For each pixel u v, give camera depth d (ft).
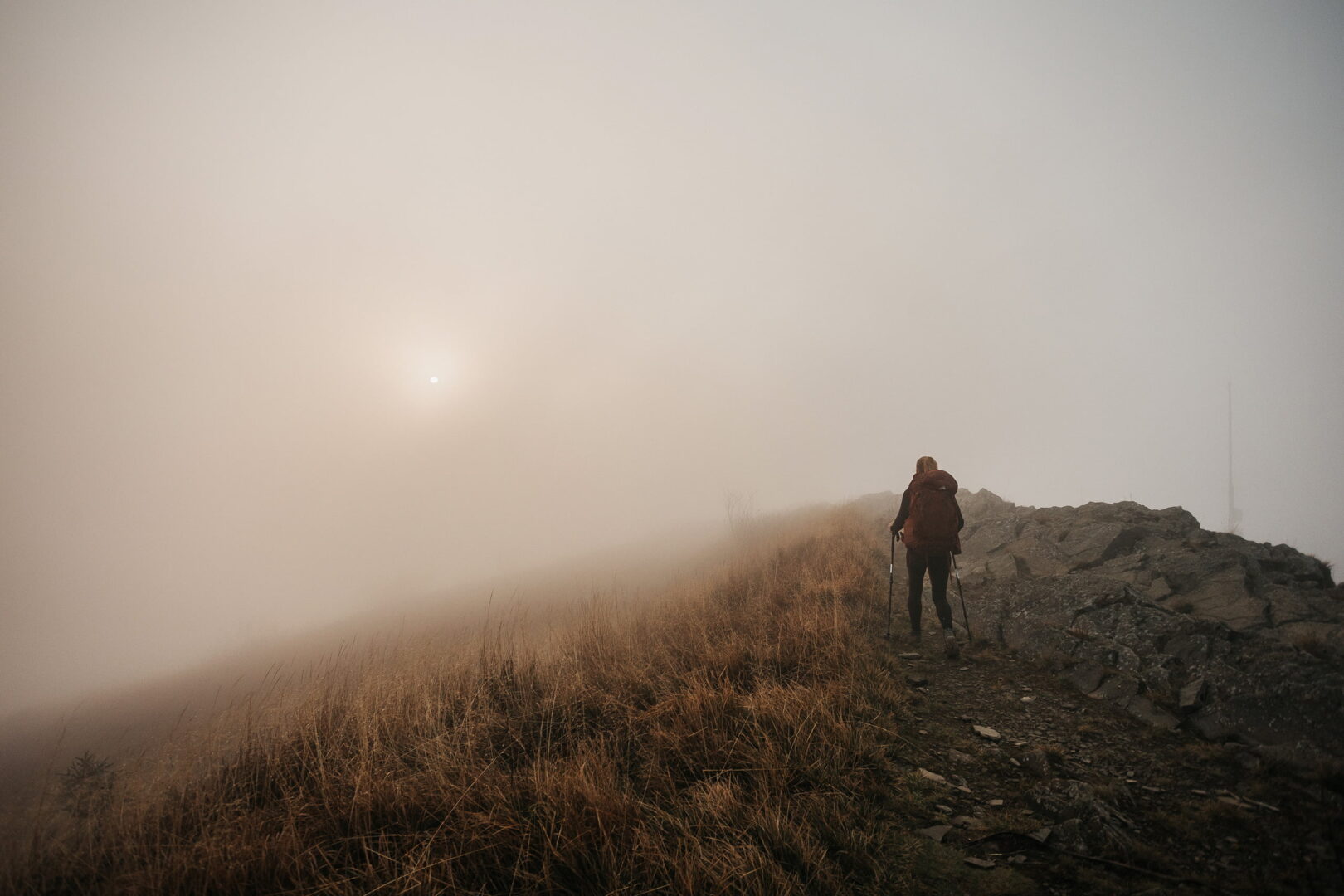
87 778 14.38
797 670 16.33
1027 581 24.50
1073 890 8.69
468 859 9.70
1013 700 15.88
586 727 14.12
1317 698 12.68
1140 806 10.82
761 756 11.85
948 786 11.73
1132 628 18.16
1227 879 8.66
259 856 10.00
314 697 16.01
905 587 27.81
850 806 10.69
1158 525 29.19
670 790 11.21
